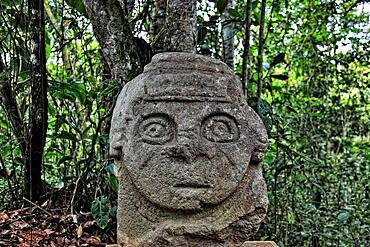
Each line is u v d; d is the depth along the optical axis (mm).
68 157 4262
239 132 2559
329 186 4863
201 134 2510
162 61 2639
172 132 2508
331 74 5477
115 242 3555
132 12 4402
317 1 5328
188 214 2480
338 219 4191
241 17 4129
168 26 3646
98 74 4531
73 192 3965
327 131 5258
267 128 3902
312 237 4387
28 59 4172
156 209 2492
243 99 2658
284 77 4137
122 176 2541
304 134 4992
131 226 2500
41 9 3850
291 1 5816
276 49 5477
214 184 2459
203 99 2541
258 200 2557
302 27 5051
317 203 4734
